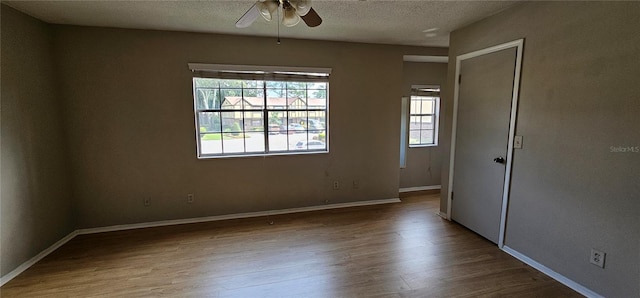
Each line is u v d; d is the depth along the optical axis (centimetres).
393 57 416
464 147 336
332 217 380
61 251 288
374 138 425
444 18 296
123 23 302
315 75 388
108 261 269
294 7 183
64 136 315
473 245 298
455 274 244
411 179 513
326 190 415
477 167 317
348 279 238
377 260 269
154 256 278
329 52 388
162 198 354
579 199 215
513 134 268
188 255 280
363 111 414
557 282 231
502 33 275
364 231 335
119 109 328
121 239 315
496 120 287
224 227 348
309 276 243
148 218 352
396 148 438
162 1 243
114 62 320
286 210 402
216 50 346
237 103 372
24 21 264
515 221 271
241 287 228
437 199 459
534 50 244
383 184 441
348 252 285
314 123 406
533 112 247
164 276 243
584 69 207
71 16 277
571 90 216
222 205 376
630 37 181
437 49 431
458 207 352
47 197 289
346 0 246
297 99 395
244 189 382
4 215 239
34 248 270
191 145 354
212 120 366
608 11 191
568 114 220
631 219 187
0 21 238
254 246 298
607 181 198
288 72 372
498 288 225
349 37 372
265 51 363
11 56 249
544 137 239
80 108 317
